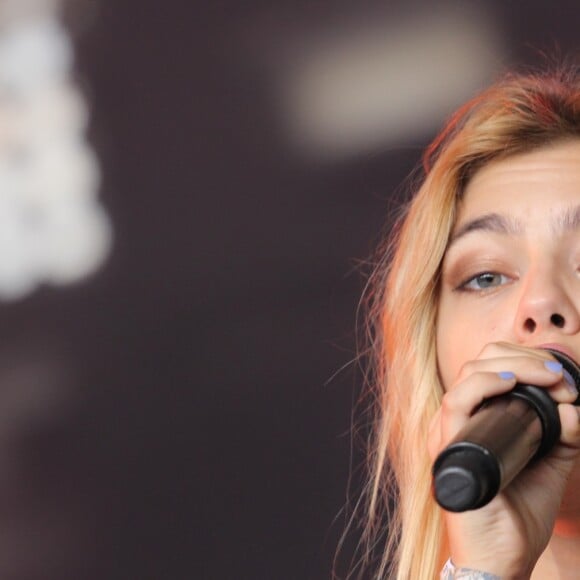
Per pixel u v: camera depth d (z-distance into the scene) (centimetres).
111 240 859
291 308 813
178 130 845
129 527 840
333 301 804
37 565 854
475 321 500
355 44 805
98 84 864
